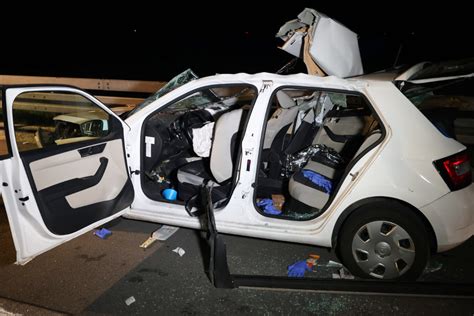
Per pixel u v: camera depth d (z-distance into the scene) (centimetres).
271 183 343
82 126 358
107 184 304
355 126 354
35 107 667
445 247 262
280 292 272
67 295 275
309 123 349
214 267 273
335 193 279
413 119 264
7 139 239
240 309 257
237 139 312
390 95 269
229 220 297
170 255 323
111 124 312
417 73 280
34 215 251
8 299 271
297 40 360
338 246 291
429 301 260
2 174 238
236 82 291
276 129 325
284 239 290
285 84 280
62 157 270
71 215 276
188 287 281
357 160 272
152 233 361
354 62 341
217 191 311
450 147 261
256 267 304
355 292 267
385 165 262
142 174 327
